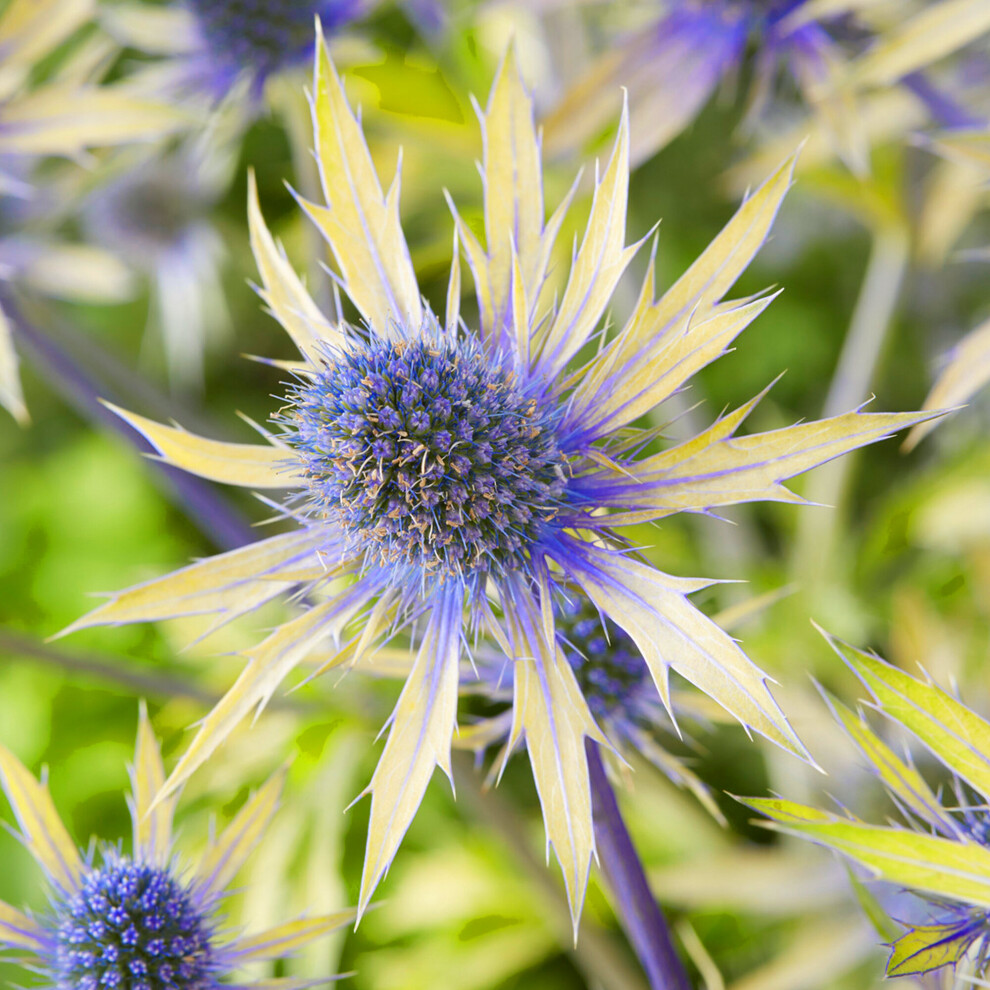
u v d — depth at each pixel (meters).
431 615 0.42
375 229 0.42
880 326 0.50
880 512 0.55
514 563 0.42
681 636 0.41
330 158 0.42
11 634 0.47
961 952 0.41
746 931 0.55
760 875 0.49
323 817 0.49
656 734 0.50
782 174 0.41
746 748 0.55
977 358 0.44
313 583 0.42
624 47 0.47
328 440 0.42
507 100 0.42
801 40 0.47
